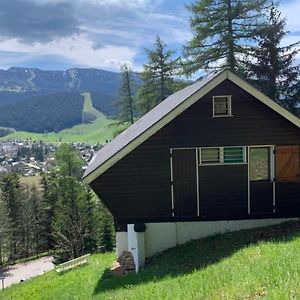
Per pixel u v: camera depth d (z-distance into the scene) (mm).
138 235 17469
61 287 19297
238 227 17688
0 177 73875
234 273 10133
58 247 54812
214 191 17609
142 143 17375
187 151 17469
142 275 15164
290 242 13164
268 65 30562
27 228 71812
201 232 17719
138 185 17453
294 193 17703
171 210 17578
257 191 17672
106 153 21359
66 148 66812
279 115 17266
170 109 17797
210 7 29016
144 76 41375
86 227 54344
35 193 73938
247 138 17391
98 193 17406
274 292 7613
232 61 29359
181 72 31609
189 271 13555
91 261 27250
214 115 17344
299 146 17453
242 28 29250
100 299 12492
